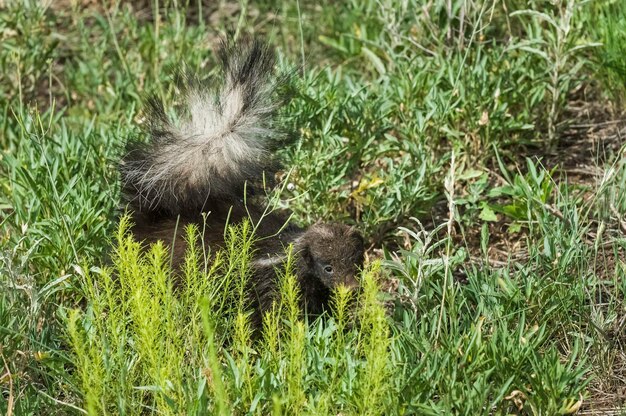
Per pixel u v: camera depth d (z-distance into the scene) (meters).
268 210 10.64
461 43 12.95
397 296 9.62
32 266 10.14
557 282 9.27
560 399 8.05
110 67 15.26
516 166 12.16
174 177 10.37
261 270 9.95
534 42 12.45
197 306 8.20
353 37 13.59
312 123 12.04
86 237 10.24
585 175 12.43
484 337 8.79
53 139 11.84
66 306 9.87
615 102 13.43
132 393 7.98
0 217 11.41
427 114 11.96
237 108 10.20
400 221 11.45
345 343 8.56
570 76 12.68
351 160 11.87
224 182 10.38
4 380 8.52
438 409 7.77
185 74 10.95
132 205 10.63
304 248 10.03
